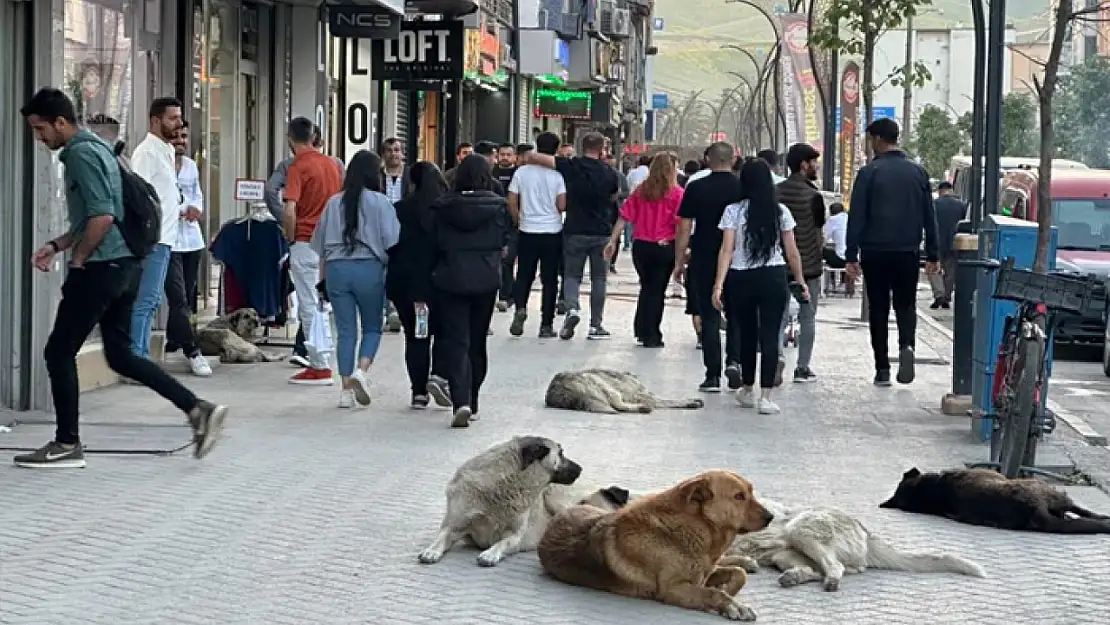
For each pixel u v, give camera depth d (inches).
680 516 290.8
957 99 3622.0
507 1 1585.9
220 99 776.3
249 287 662.5
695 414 539.2
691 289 736.3
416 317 513.7
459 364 493.4
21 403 483.2
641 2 3009.4
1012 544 346.9
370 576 309.0
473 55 1316.4
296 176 585.0
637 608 289.4
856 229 606.2
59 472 396.5
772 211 537.3
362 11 877.8
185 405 410.9
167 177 525.7
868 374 669.9
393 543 335.3
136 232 399.2
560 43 1753.2
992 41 513.7
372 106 1127.6
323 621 278.8
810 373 636.7
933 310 1119.6
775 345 543.5
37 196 476.1
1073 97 2114.9
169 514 355.9
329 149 960.9
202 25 716.0
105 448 429.1
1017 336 426.0
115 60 589.6
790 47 1334.9
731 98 4345.5
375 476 407.2
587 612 286.2
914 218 601.9
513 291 844.6
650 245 737.0
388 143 715.4
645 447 467.5
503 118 1685.5
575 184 768.3
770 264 538.9
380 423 496.1
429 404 539.2
